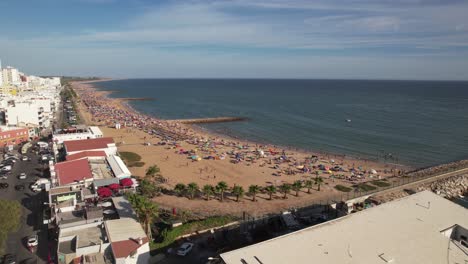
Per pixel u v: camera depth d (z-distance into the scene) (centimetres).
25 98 18362
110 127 17275
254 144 14888
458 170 10238
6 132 12444
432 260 4069
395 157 12900
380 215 5131
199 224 6147
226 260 3819
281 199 8075
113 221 5581
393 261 3981
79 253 4684
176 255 5241
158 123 19088
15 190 8000
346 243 4312
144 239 4988
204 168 10712
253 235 5909
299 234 4494
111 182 7681
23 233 5862
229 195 8281
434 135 16712
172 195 8194
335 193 8506
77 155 9275
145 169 10419
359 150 13962
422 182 9169
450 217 5147
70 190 6731
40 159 10681
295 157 12481
